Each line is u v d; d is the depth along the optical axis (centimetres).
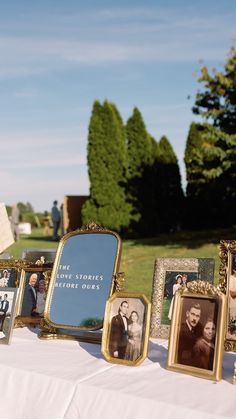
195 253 1237
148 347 215
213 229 1878
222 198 1825
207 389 171
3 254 332
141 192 1706
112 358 203
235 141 1252
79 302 245
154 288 248
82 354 217
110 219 1659
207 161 1377
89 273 248
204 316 192
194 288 198
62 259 259
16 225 1952
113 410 167
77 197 1866
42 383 186
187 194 1948
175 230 1942
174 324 197
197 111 1346
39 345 235
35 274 282
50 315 250
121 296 212
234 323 213
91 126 1670
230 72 1309
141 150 1719
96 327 235
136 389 171
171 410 157
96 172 1666
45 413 181
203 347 188
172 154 1966
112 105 1773
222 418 148
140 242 1571
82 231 258
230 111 1329
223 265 222
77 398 175
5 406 192
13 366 198
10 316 240
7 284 288
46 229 2452
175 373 190
